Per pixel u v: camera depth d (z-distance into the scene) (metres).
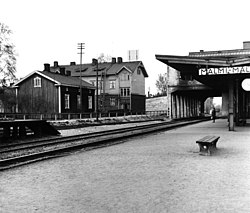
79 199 5.80
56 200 5.76
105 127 30.62
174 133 20.92
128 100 64.25
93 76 67.06
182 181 7.05
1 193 6.32
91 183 7.05
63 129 26.47
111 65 68.69
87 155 11.65
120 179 7.39
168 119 41.84
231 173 7.82
